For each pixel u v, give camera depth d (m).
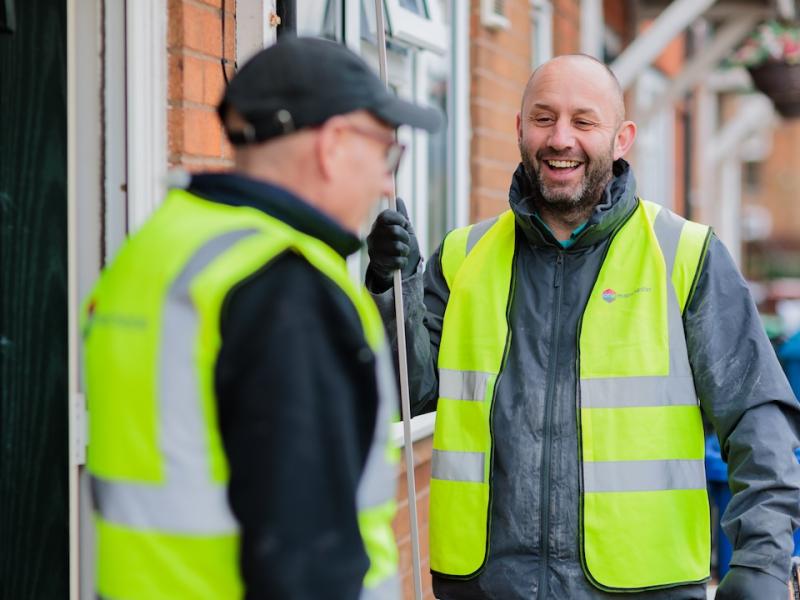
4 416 3.41
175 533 1.97
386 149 2.20
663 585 3.31
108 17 3.62
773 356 3.36
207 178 2.14
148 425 1.99
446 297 3.72
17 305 3.42
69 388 3.52
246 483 1.93
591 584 3.30
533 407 3.38
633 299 3.42
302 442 1.92
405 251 3.37
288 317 1.96
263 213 2.07
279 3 4.39
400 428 5.44
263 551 1.90
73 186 3.51
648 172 14.05
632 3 11.55
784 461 3.24
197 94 3.87
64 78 3.48
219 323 1.97
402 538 5.65
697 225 3.50
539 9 8.17
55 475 3.50
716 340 3.36
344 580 1.94
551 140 3.41
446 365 3.56
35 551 3.47
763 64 11.68
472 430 3.46
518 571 3.34
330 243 2.12
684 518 3.36
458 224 6.61
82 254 3.60
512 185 3.57
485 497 3.40
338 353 2.01
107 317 2.08
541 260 3.51
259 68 2.11
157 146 3.70
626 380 3.36
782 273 40.09
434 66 6.39
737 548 3.24
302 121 2.09
